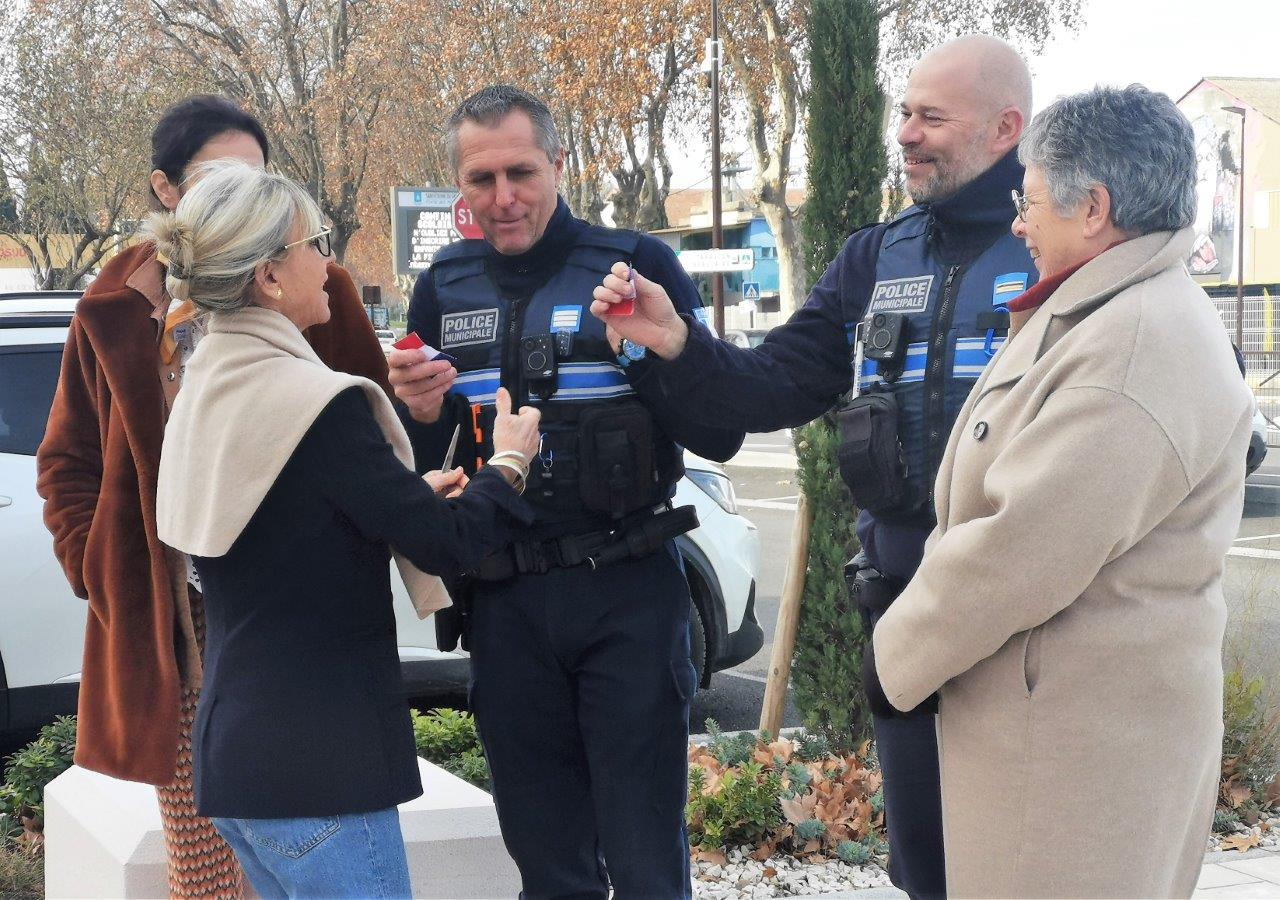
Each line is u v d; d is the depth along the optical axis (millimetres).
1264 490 12383
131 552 2340
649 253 2568
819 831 3705
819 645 4297
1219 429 1737
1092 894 1769
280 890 2018
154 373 2330
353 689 1891
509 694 2527
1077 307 1787
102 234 29328
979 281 2270
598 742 2471
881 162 3953
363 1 30641
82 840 2977
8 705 4250
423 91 31031
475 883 2994
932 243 2375
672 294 2576
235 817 1845
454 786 3180
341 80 30328
